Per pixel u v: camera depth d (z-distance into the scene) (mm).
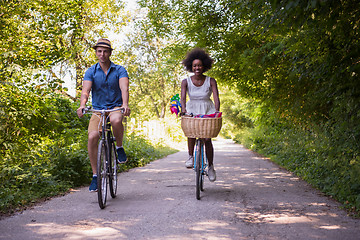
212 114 5328
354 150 5508
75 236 3449
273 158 12070
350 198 4809
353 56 4902
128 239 3363
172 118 28922
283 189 6129
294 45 5855
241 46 9594
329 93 5930
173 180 7344
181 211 4480
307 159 8945
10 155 6219
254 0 4910
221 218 4121
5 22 7375
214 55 10523
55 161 6590
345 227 3709
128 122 18938
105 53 5027
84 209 4637
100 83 5117
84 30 8094
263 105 11477
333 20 4391
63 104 11297
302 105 7816
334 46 5352
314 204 4863
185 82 5652
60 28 7523
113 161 5496
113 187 5410
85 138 8820
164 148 18297
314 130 7852
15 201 4770
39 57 6965
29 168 5992
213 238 3375
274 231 3588
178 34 11281
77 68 18906
